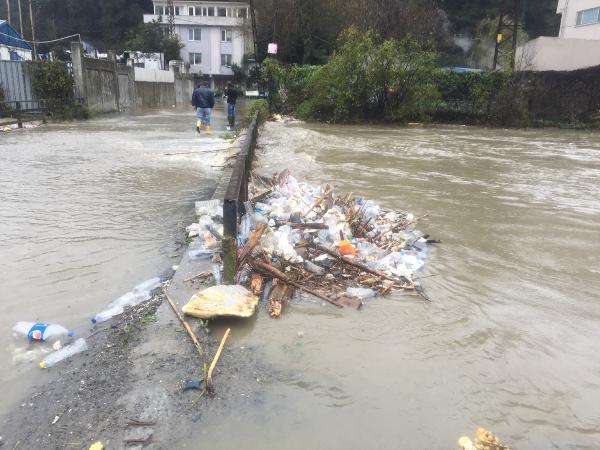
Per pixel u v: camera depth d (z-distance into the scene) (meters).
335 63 22.91
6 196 7.27
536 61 27.34
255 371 3.13
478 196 8.31
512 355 3.45
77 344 3.46
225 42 64.38
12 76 19.42
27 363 3.28
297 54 36.69
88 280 4.55
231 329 3.61
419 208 7.36
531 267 5.12
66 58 53.53
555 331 3.80
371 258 4.93
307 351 3.37
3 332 3.65
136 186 8.15
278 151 12.70
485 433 2.66
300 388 2.99
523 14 44.25
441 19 45.44
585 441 2.67
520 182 9.74
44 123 18.58
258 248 4.57
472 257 5.34
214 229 5.36
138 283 4.51
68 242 5.48
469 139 18.23
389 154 13.09
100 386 2.99
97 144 13.12
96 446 2.50
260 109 21.20
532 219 6.95
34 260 4.96
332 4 34.94
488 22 45.38
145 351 3.31
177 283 4.23
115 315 3.89
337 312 3.93
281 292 4.11
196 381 3.00
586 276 4.93
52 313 3.94
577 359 3.44
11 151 11.48
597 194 8.77
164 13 66.06
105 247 5.36
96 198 7.32
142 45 58.75
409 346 3.49
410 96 23.47
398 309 4.03
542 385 3.12
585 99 24.64
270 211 5.80
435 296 4.30
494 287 4.56
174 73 40.25
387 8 33.94
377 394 2.96
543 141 18.30
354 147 14.38
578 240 6.04
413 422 2.75
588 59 27.06
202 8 66.25
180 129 18.06
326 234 5.17
